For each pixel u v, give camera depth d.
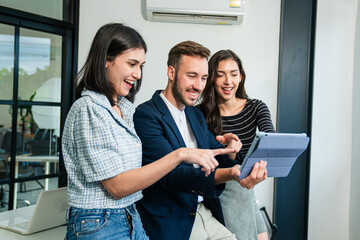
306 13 3.18
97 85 1.24
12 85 2.71
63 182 3.05
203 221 1.73
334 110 3.21
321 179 3.23
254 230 1.94
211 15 3.06
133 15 3.11
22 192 2.81
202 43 3.15
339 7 3.18
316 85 3.21
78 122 1.17
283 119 3.18
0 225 1.68
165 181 1.49
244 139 2.17
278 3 3.18
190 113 1.79
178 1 2.99
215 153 1.25
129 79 1.29
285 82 3.18
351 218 3.17
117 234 1.21
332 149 3.23
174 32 3.13
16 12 2.63
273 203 3.21
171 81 1.69
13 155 2.74
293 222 3.23
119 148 1.20
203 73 1.64
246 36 3.17
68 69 3.04
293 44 3.18
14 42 2.70
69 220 1.21
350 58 3.20
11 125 2.72
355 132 3.14
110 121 1.20
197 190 1.47
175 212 1.57
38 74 2.87
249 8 3.16
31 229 1.60
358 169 3.06
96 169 1.15
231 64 2.13
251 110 2.19
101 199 1.20
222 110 2.22
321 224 3.24
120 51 1.26
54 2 2.92
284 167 1.41
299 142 1.33
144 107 1.62
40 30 2.85
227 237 1.73
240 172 1.36
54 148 3.01
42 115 2.92
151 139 1.54
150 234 1.55
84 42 3.09
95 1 3.09
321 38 3.19
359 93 3.08
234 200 1.93
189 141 1.76
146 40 3.12
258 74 3.18
